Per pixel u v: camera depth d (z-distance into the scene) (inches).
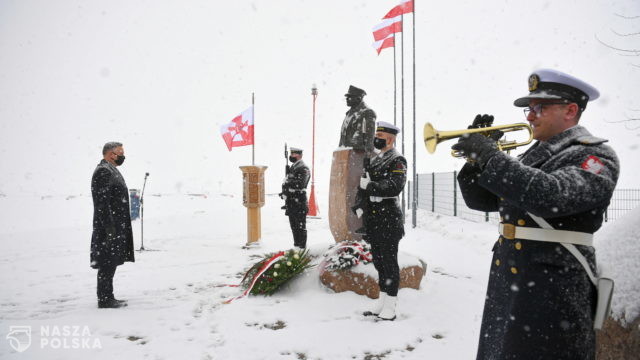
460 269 257.0
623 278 80.0
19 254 334.3
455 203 545.0
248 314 169.3
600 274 64.0
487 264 272.8
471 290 204.4
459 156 74.2
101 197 184.1
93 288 224.7
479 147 62.1
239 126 538.6
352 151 236.8
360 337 143.6
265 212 708.0
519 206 57.9
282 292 203.5
